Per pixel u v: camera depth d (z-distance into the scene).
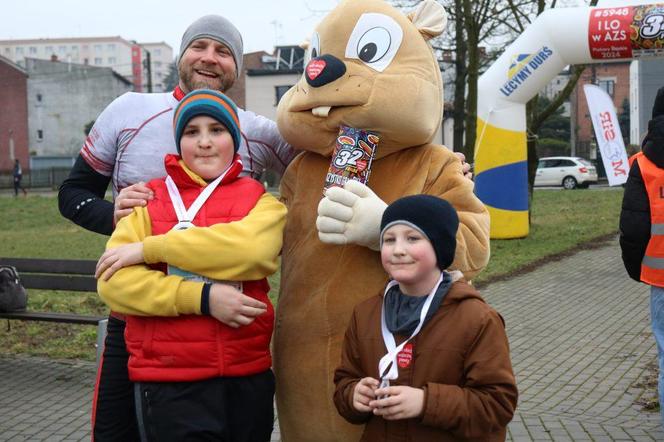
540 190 32.59
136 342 2.96
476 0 15.41
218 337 2.90
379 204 2.88
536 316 9.03
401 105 2.97
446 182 3.12
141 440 3.03
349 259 3.11
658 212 4.49
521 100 13.85
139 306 2.86
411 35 3.16
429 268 2.59
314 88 3.05
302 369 3.13
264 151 3.61
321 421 3.12
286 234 3.30
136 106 3.53
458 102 19.78
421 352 2.57
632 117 59.31
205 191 3.02
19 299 7.41
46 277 7.65
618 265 12.64
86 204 3.48
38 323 8.68
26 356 7.41
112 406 3.31
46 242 16.89
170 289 2.83
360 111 2.97
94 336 8.05
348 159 2.98
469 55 15.11
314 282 3.15
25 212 26.20
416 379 2.56
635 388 6.19
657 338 4.59
